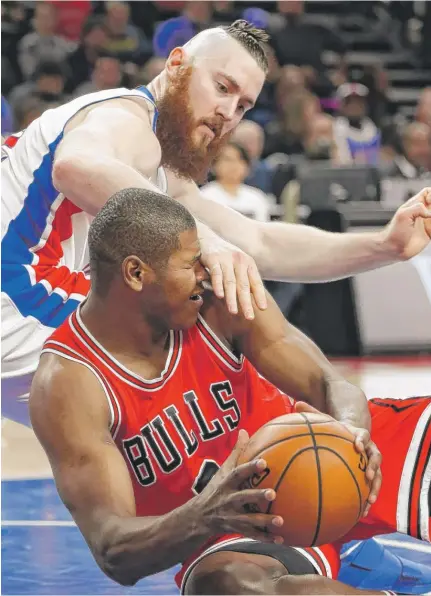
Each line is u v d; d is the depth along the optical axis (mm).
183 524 3250
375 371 11391
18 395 5645
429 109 16938
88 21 18562
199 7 19406
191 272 3621
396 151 14703
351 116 15617
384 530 3938
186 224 3607
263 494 3090
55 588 4668
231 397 3875
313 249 5328
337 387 3859
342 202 12305
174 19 19078
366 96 16594
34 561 5133
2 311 5383
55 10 19531
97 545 3428
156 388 3736
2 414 5906
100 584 4750
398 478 3857
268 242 5449
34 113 13781
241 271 3857
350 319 12609
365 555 4562
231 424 3863
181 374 3791
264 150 15594
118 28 18438
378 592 3541
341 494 3312
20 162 5488
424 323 12633
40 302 5402
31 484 6996
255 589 3438
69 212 5477
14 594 4562
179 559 3365
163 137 5418
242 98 5395
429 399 3951
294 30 19859
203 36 5449
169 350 3791
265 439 3336
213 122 5379
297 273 5379
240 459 3322
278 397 4121
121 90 5457
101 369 3674
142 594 4617
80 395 3615
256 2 21766
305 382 3912
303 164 13094
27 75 18094
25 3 19891
